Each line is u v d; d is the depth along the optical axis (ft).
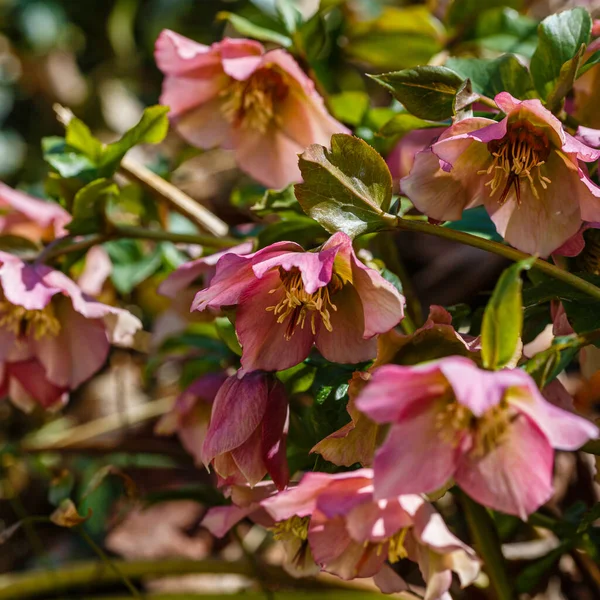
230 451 3.09
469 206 3.11
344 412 3.13
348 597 3.51
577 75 3.16
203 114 3.46
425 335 3.00
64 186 3.38
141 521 3.87
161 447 3.82
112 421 3.94
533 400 2.89
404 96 3.14
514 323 2.92
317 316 3.07
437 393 2.92
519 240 3.09
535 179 3.09
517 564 3.51
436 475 2.91
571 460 3.67
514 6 3.72
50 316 3.34
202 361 3.58
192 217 3.64
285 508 3.02
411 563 3.67
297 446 3.28
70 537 3.85
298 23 3.54
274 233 3.27
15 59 5.71
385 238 3.38
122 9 5.92
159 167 3.71
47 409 3.42
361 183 3.07
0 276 3.22
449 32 3.70
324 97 3.55
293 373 3.22
